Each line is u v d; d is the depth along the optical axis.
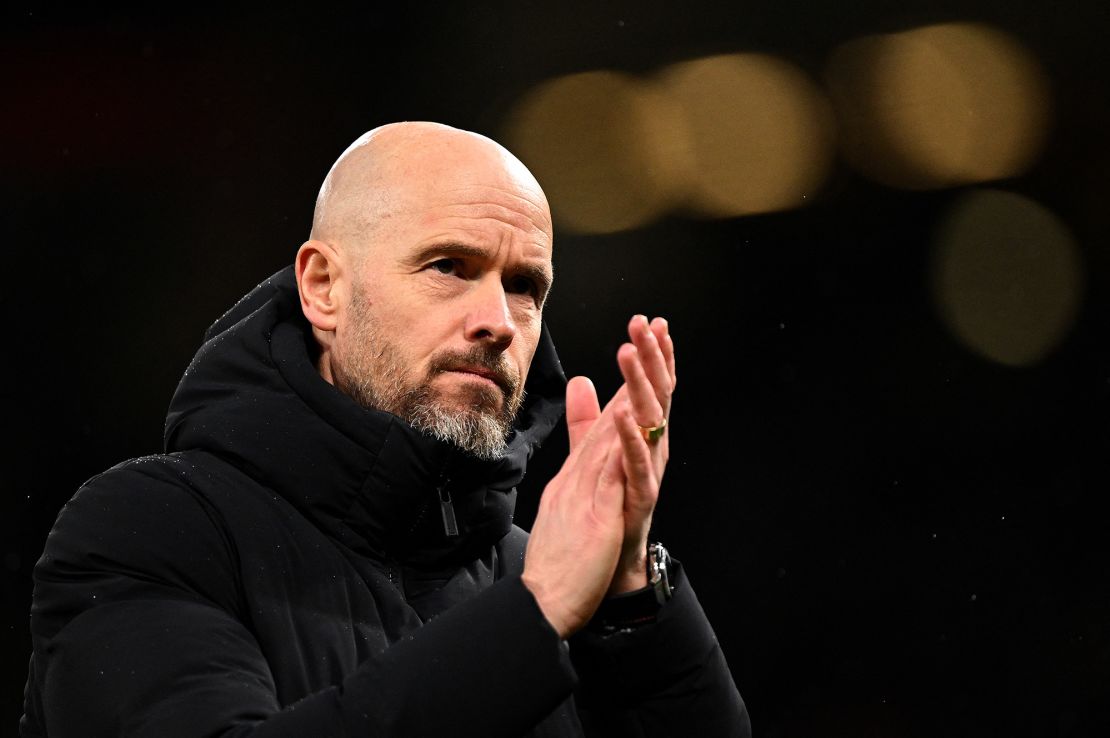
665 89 18.38
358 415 5.27
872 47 17.94
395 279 5.50
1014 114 17.91
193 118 18.23
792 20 18.02
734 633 17.27
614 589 5.08
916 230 18.17
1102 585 16.81
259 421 5.31
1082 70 17.62
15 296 17.95
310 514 5.26
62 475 17.56
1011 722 16.44
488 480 5.61
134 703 4.42
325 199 5.83
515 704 4.23
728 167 18.36
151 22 18.06
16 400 17.66
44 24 17.97
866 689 16.77
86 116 18.12
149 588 4.82
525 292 5.74
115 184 18.16
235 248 18.16
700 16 18.02
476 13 18.19
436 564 5.61
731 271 18.33
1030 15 17.56
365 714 4.16
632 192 18.41
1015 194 18.00
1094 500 17.33
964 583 17.09
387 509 5.33
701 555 17.66
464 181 5.58
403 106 18.41
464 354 5.42
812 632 17.12
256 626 4.91
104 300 18.02
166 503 5.02
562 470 4.69
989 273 18.02
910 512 17.52
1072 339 17.75
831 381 18.00
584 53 18.27
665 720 5.25
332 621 5.06
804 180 18.34
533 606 4.33
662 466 4.75
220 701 4.36
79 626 4.71
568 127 18.44
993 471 17.42
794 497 17.62
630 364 4.58
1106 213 17.73
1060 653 16.67
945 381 17.88
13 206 18.06
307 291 5.77
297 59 18.27
